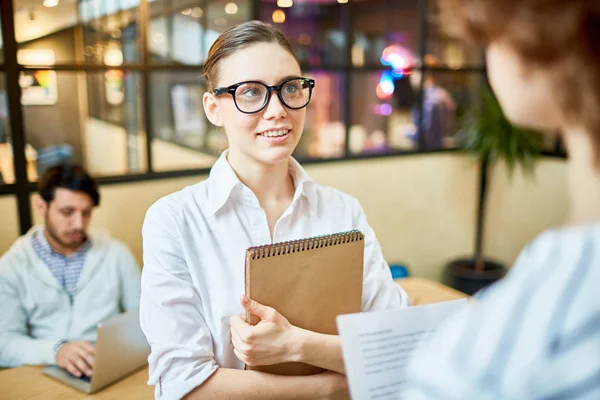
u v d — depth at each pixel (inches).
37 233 81.5
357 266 39.0
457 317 17.8
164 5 135.8
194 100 165.6
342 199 48.8
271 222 44.4
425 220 155.9
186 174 115.0
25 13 102.3
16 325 76.2
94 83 143.4
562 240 16.4
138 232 110.9
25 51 104.0
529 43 16.2
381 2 150.4
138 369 61.7
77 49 112.5
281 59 39.1
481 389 15.5
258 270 35.4
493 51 18.2
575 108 16.2
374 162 141.7
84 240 82.0
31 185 99.0
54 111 136.6
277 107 38.7
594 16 15.4
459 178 159.8
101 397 55.9
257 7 126.3
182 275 40.6
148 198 111.0
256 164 42.3
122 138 154.6
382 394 28.4
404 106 154.7
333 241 37.8
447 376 16.2
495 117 137.1
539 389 15.0
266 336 35.9
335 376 39.3
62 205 76.4
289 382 38.4
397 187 147.8
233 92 39.0
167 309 39.1
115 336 57.0
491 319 16.3
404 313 29.5
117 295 83.3
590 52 15.7
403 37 155.2
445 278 161.3
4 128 98.9
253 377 38.3
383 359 28.6
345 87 137.3
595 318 14.8
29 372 62.1
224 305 40.9
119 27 117.0
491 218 168.7
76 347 65.1
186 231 41.3
